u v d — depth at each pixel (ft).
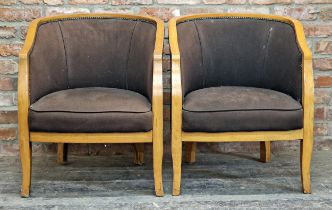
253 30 8.84
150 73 7.86
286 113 7.62
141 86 8.39
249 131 7.66
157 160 7.77
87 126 7.54
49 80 8.26
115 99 7.75
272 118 7.60
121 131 7.59
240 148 9.90
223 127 7.60
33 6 9.38
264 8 9.59
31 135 7.68
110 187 8.23
